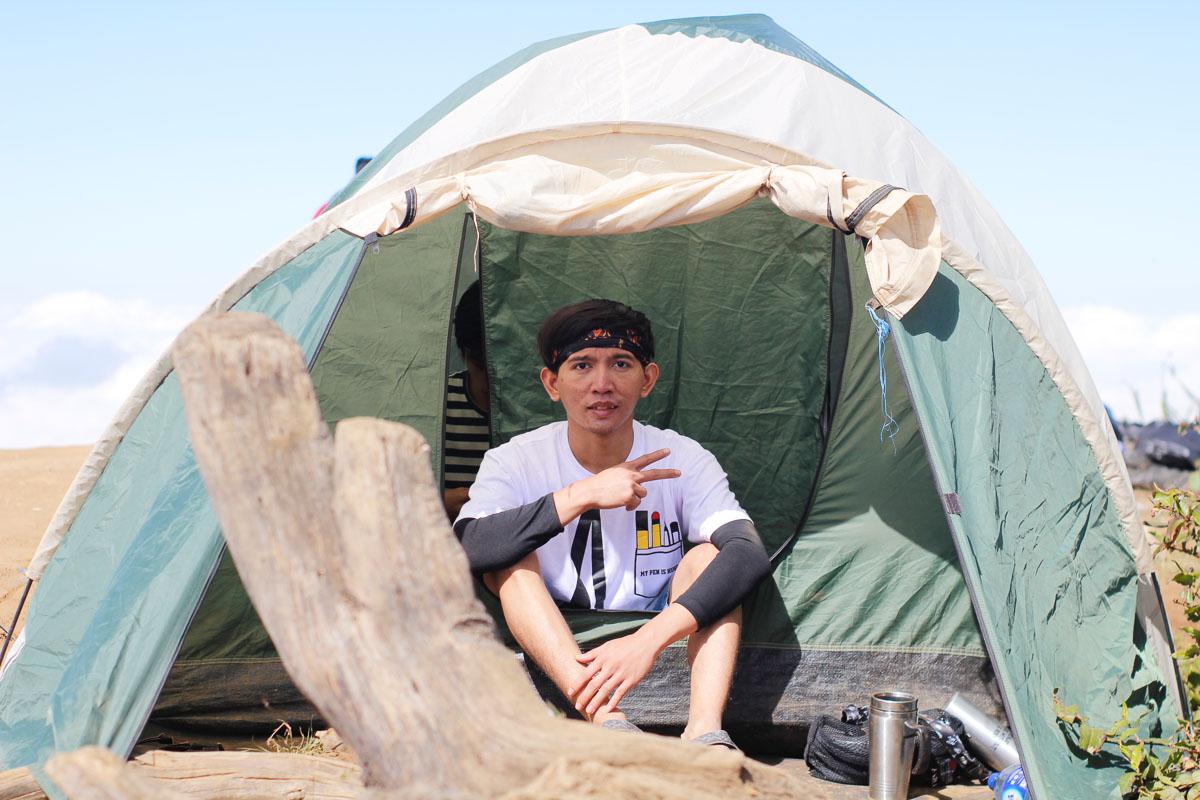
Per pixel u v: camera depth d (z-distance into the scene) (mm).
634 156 3521
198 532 3248
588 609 3879
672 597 3754
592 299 3996
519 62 4129
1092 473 3477
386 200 3475
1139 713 3320
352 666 1802
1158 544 3754
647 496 3906
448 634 1829
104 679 3133
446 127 3791
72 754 1896
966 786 3615
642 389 3898
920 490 4137
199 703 4086
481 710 1797
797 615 4039
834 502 4223
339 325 4246
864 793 3523
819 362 4328
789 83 3859
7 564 6461
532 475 3867
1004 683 3039
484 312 4414
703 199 3400
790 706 3949
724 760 1905
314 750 3803
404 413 4441
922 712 3814
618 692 3291
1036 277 3992
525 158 3494
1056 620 3291
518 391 4512
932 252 3328
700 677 3416
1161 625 3598
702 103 3727
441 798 1732
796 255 4273
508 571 3539
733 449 4414
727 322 4406
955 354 3379
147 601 3197
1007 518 3266
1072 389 3461
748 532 3674
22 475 10688
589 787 1740
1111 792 3092
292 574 1842
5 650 3797
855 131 3826
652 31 4129
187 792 3055
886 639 4012
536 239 4348
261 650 4180
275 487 1873
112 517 3498
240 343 1928
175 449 3418
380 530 1839
